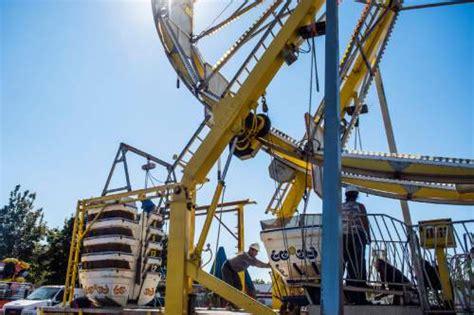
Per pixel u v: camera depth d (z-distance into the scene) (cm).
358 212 709
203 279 619
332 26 470
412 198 1080
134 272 818
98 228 825
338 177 419
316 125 863
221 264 932
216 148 681
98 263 801
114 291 775
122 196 826
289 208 1234
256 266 874
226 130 677
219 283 612
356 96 1280
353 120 1140
